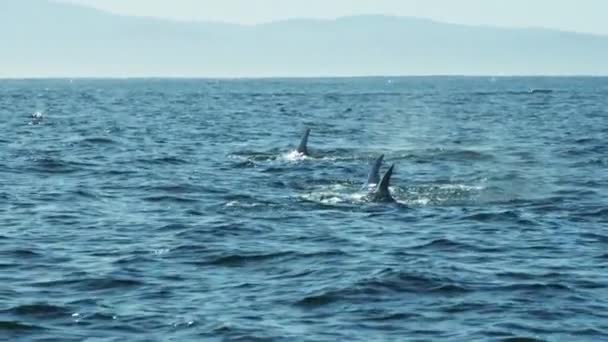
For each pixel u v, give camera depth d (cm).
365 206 7419
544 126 18125
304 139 11106
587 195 8225
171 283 5022
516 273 5247
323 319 4431
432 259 5572
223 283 5025
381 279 5028
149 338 4172
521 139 14738
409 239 6169
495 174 9750
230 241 6031
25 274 5197
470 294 4822
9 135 14812
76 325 4328
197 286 4966
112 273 5197
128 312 4509
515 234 6356
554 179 9356
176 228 6475
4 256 5622
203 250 5766
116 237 6188
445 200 7788
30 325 4316
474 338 4191
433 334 4244
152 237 6178
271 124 18562
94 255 5656
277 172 9612
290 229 6462
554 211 7344
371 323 4381
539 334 4241
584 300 4738
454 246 5956
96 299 4722
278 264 5441
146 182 8800
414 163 10750
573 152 12306
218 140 14138
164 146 12888
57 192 8150
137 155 11444
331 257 5612
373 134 15950
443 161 11025
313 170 9775
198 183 8719
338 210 7244
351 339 4175
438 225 6662
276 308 4588
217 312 4516
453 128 17675
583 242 6116
